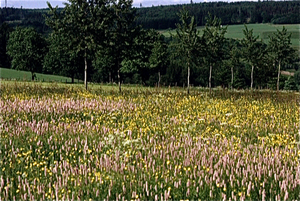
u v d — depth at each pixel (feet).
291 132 39.11
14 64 250.57
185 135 36.24
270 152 28.09
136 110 52.54
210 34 126.93
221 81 306.14
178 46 118.83
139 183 22.72
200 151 29.48
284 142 33.68
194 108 57.98
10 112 46.24
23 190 22.08
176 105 61.16
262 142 32.78
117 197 20.85
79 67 240.94
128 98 69.41
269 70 252.62
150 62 223.10
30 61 247.50
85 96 69.87
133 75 314.35
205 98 73.41
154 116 48.32
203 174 23.76
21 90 74.95
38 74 293.43
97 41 107.96
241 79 291.99
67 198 20.53
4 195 21.80
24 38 248.32
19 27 257.14
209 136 36.27
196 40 117.39
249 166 24.52
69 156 29.53
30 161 28.14
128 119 46.85
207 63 124.26
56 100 59.16
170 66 327.26
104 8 107.96
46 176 24.89
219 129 41.68
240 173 24.13
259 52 174.50
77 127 38.93
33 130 36.37
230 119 47.42
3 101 55.57
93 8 108.88
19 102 52.90
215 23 128.88
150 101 64.90
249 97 77.51
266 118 48.47
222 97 78.48
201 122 45.21
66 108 51.01
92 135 35.70
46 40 261.85
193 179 23.93
